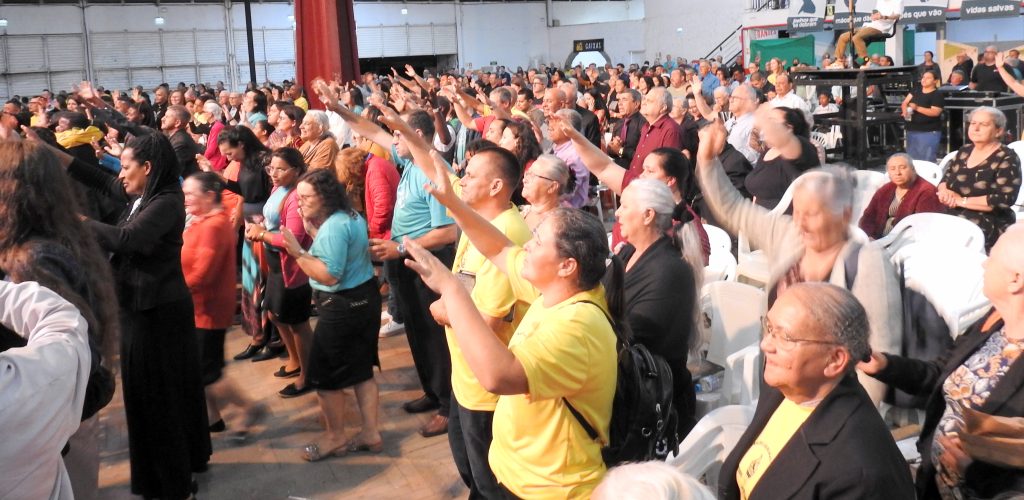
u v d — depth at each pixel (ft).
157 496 10.93
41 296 5.90
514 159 9.61
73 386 5.51
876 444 5.44
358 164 18.06
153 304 10.37
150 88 89.86
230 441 13.24
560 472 6.98
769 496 5.65
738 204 9.04
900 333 7.82
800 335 5.57
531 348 6.48
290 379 15.62
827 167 8.29
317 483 11.85
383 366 16.16
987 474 6.39
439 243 13.11
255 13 94.07
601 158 12.98
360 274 12.12
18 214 6.77
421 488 11.62
